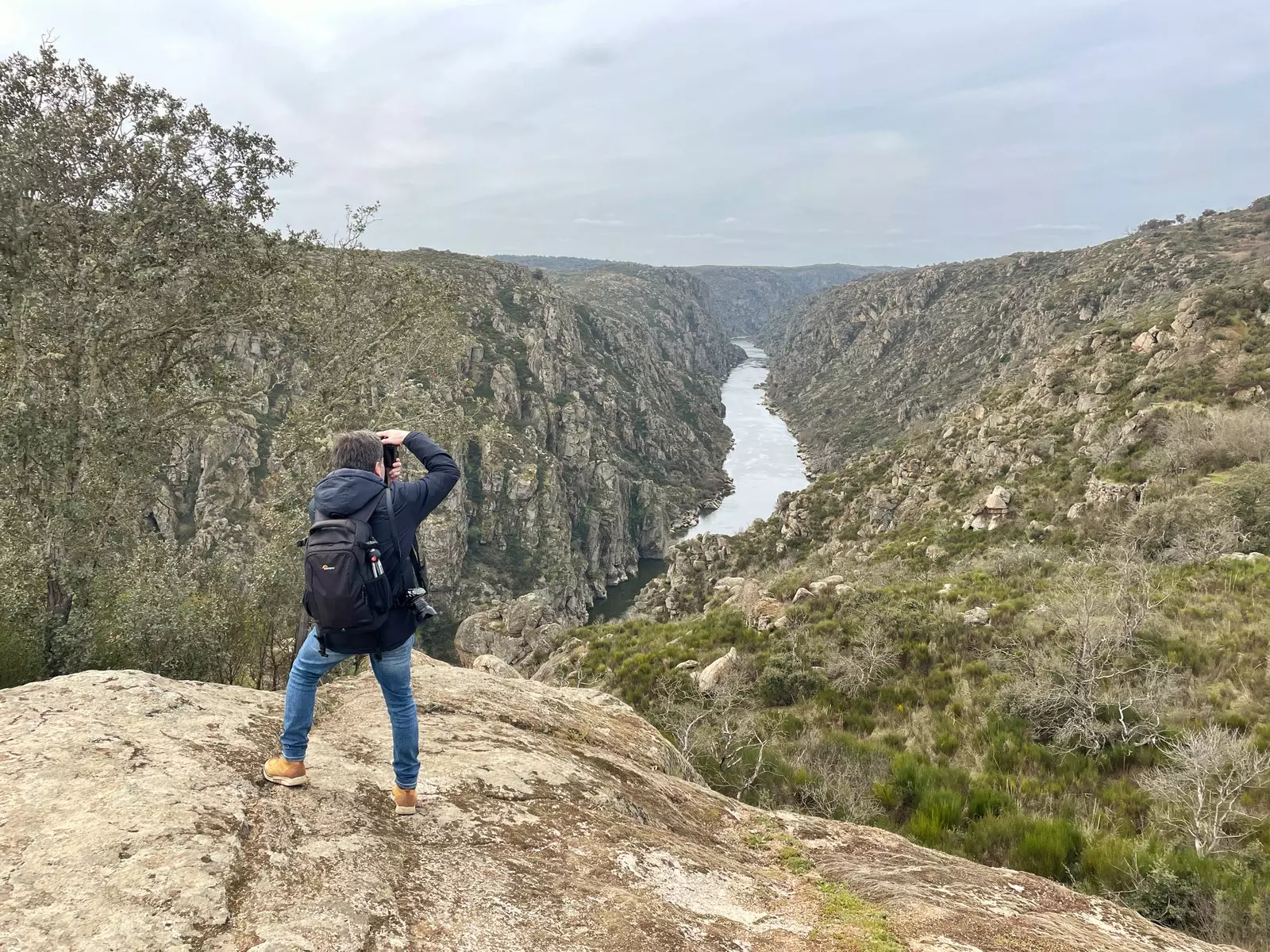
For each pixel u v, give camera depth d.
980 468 48.16
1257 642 12.53
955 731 11.48
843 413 184.50
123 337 13.74
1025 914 3.35
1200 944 3.40
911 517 49.06
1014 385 60.53
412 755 3.19
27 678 10.53
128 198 13.54
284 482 15.42
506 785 3.80
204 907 2.21
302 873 2.55
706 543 64.62
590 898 2.86
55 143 12.65
